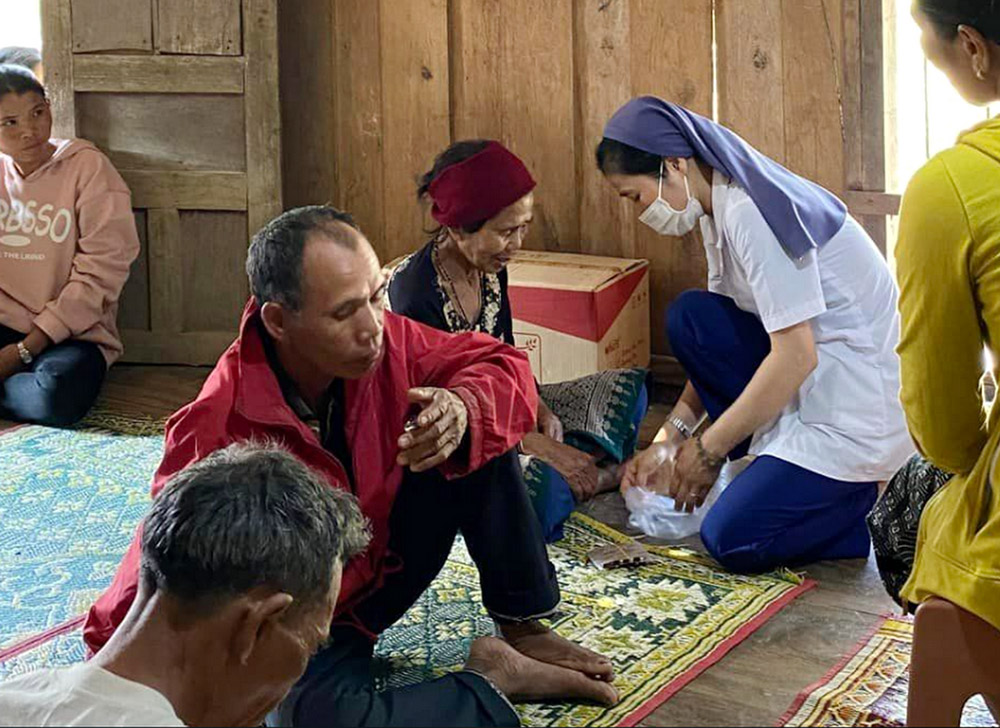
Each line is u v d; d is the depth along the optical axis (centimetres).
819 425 322
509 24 478
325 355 223
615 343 441
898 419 322
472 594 312
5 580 323
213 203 498
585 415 384
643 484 349
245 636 156
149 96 496
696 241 464
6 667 279
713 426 319
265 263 221
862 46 429
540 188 483
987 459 212
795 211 308
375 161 506
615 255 477
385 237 511
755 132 446
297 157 516
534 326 435
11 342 462
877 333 321
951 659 217
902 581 254
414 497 249
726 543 320
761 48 441
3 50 512
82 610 307
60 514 364
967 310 208
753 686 267
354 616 250
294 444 229
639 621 297
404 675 274
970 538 213
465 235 304
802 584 315
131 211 479
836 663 276
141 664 155
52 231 465
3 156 471
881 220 439
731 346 338
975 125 213
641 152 313
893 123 440
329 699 231
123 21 491
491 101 486
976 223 204
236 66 489
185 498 158
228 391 227
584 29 468
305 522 162
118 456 413
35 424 447
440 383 247
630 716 255
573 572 323
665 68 458
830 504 322
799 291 308
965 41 206
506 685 257
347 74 503
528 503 257
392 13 492
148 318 510
